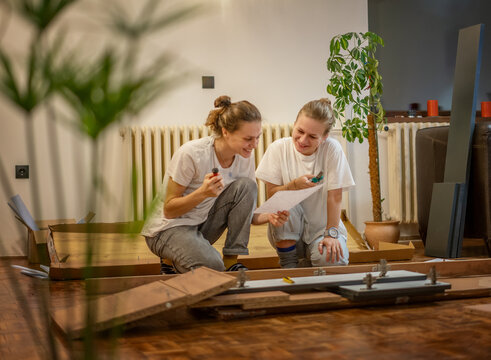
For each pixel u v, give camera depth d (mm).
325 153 2297
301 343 1093
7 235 3562
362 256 2768
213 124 2074
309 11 4125
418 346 1051
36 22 525
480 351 1005
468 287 1603
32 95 523
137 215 617
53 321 1292
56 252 2484
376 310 1419
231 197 2154
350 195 4156
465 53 3158
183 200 1970
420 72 4500
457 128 3158
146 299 1268
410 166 4176
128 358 1003
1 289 1957
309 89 4121
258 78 4031
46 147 3621
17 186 3598
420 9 4496
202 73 3898
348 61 4184
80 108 527
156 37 3793
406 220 4121
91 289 586
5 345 1120
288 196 1926
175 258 2037
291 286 1455
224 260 2197
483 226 3074
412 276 1603
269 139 3883
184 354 1028
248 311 1350
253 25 4020
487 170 3055
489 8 4637
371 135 3674
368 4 4402
